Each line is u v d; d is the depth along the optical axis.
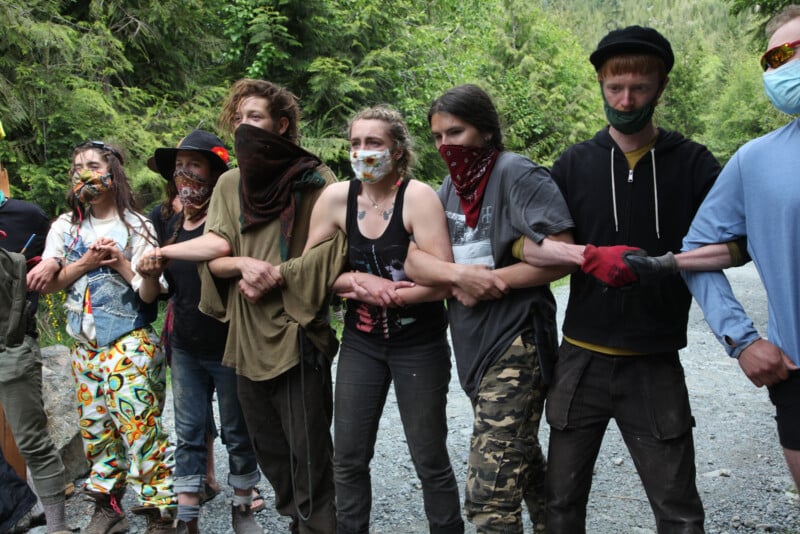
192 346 3.43
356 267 3.05
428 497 3.01
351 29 12.08
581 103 24.58
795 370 2.34
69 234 3.62
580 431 2.73
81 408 3.60
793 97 2.31
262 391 3.17
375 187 2.99
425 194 2.93
